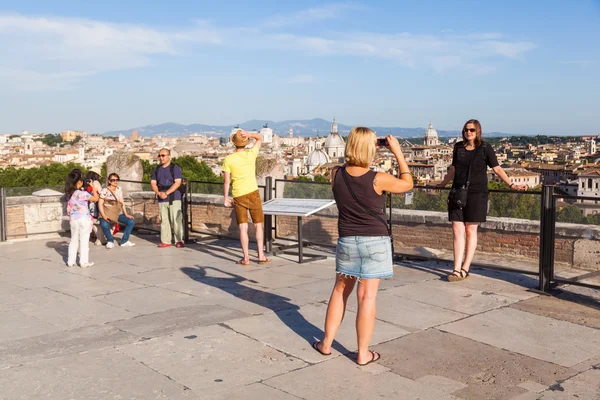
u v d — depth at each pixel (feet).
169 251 36.06
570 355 17.61
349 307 22.34
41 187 44.47
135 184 44.96
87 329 20.12
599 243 23.72
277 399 14.51
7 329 20.30
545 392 15.03
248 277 28.07
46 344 18.60
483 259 29.22
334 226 34.01
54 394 14.80
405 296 24.00
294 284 26.45
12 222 42.11
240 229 31.12
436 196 30.09
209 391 14.94
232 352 17.69
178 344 18.39
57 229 44.50
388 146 16.60
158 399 14.49
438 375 16.05
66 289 26.21
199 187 40.68
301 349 17.94
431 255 30.73
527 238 27.84
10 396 14.70
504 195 28.55
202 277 28.19
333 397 14.64
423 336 19.17
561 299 23.67
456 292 24.66
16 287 26.76
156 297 24.40
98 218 37.52
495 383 15.55
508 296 24.02
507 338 19.04
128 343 18.54
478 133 25.81
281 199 34.17
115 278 28.35
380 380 15.67
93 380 15.66
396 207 31.71
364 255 16.24
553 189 24.73
